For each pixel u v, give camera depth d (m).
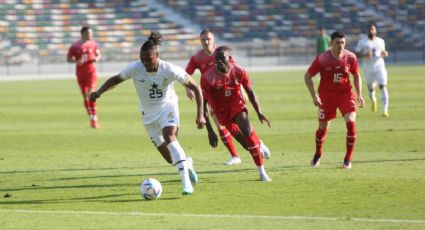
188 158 30.59
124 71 28.52
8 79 121.38
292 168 34.81
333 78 34.12
